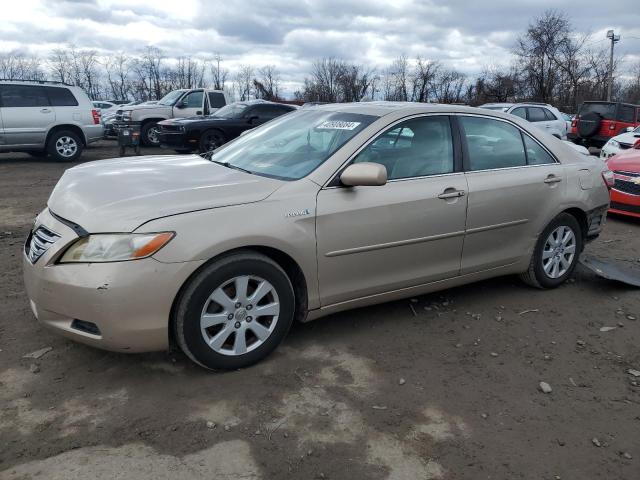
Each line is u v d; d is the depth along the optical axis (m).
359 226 3.54
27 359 3.37
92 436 2.69
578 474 2.59
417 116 3.97
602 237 7.00
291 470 2.52
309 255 3.38
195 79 50.97
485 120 4.35
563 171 4.68
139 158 4.37
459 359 3.61
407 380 3.32
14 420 2.79
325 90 51.69
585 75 48.03
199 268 3.05
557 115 16.73
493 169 4.27
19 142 12.64
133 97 50.78
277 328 3.39
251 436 2.74
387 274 3.79
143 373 3.26
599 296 4.80
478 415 3.00
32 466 2.46
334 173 3.52
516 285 4.99
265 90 51.16
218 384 3.18
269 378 3.26
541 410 3.08
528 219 4.46
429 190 3.85
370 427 2.85
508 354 3.71
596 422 2.99
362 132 3.72
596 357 3.73
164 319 2.98
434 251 3.97
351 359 3.54
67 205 3.21
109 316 2.88
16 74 48.84
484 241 4.24
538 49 47.59
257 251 3.29
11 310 4.04
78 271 2.90
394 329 4.00
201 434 2.73
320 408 2.99
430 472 2.55
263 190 3.32
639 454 2.74
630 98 58.34
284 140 4.09
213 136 14.05
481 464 2.62
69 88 13.28
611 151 12.54
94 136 13.72
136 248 2.88
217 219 3.07
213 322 3.14
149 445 2.63
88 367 3.30
